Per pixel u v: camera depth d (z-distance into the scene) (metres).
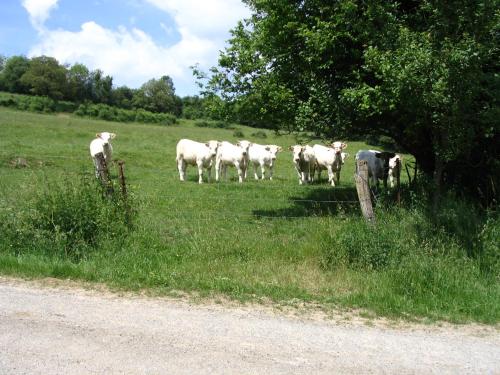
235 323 5.73
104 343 4.97
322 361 4.83
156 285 6.96
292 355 4.93
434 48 8.61
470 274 7.59
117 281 7.01
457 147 9.05
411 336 5.67
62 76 105.25
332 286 7.18
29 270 7.20
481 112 9.15
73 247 8.07
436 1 8.73
